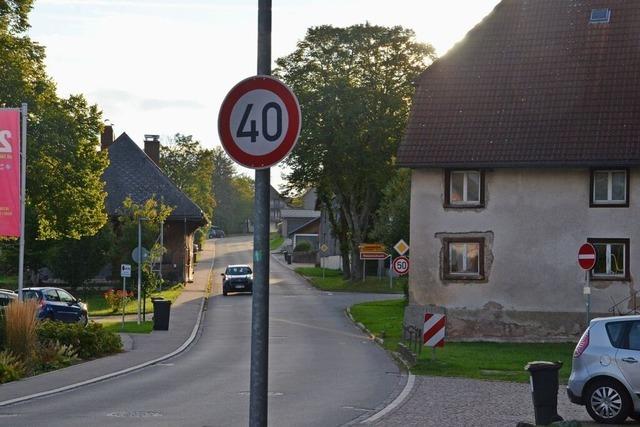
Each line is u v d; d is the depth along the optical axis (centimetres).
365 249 6981
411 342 3762
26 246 7075
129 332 4528
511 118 4153
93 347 3341
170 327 4825
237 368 3016
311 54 8231
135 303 6384
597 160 3941
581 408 2138
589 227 4025
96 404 2095
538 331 4056
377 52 8144
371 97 8006
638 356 1858
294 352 3631
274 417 1903
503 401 2200
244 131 924
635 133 3991
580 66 4241
